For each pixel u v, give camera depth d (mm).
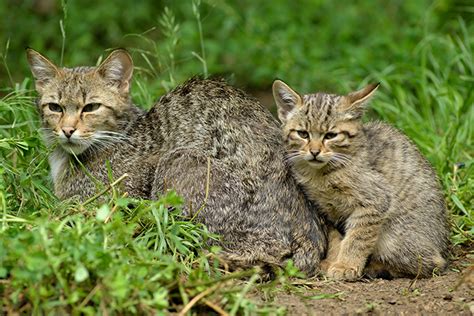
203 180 10562
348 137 10961
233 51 18969
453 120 14477
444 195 12289
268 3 20656
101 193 10258
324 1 20594
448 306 9398
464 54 15648
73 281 8180
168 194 9398
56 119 11391
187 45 18547
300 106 11305
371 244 10750
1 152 11430
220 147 10797
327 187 10875
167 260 8797
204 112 11102
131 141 11500
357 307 9312
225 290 8680
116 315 8109
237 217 10531
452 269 11094
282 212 10656
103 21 20703
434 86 15688
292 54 18469
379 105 14977
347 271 10547
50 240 8312
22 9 21219
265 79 18609
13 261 8273
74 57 18672
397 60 16891
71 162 11438
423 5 19453
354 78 16812
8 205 10555
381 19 19719
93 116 11375
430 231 10938
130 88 11930
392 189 10859
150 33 20438
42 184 11320
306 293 9781
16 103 12352
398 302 9523
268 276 10305
